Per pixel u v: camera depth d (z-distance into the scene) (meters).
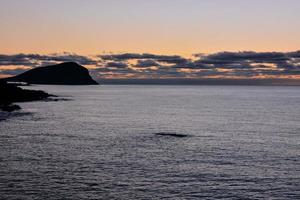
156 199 34.06
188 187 37.31
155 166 44.91
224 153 52.62
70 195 34.62
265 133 72.56
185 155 51.00
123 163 46.25
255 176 41.16
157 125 85.12
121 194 35.12
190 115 110.00
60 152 52.22
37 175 40.47
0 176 39.88
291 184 38.53
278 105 159.00
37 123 83.75
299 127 82.12
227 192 36.03
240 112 121.31
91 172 42.03
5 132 69.25
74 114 108.50
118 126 82.56
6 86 152.75
